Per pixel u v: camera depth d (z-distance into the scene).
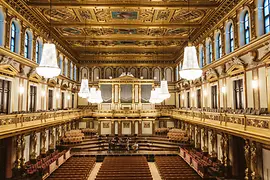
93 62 36.03
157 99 23.09
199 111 19.25
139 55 35.22
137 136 31.88
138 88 34.16
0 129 11.95
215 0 17.14
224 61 18.16
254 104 14.23
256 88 13.96
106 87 34.12
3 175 16.36
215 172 16.84
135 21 21.86
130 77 34.12
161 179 17.78
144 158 22.33
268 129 9.84
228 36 18.02
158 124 34.84
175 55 34.78
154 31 24.56
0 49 14.53
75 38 26.36
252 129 11.17
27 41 19.64
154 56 35.72
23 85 18.48
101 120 32.84
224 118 14.38
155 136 31.72
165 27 22.30
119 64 36.00
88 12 19.55
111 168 18.06
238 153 16.78
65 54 29.31
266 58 12.51
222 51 18.59
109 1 17.48
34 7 17.72
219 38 19.92
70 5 17.44
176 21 21.78
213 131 19.83
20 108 18.02
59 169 18.44
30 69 19.70
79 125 34.94
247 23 15.42
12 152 16.78
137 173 16.39
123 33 25.50
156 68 36.56
